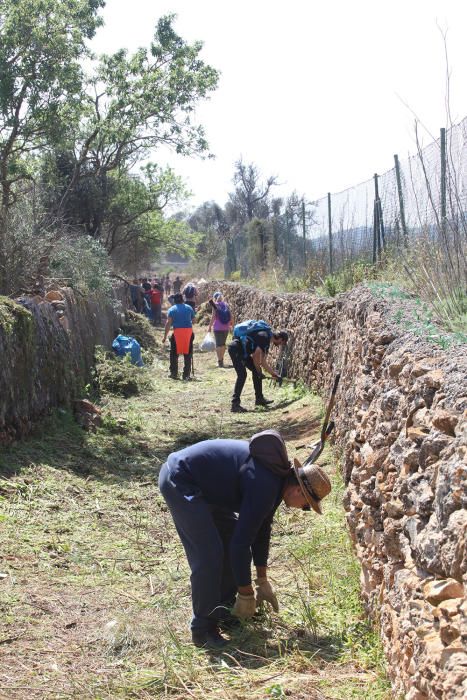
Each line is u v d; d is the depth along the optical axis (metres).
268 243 25.39
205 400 13.85
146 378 14.65
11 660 4.41
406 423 4.18
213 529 4.69
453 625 2.88
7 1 16.31
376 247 13.62
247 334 12.71
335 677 4.24
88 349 13.56
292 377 14.17
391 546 4.11
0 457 7.95
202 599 4.68
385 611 4.21
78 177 22.11
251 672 4.34
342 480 7.73
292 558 6.12
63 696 4.05
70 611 5.12
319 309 11.96
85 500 7.57
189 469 4.72
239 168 56.69
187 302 17.58
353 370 7.75
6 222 12.35
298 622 4.95
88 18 16.69
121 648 4.67
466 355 4.20
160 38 20.23
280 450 4.61
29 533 6.43
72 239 15.41
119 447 9.84
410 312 6.57
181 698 4.10
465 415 3.35
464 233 7.14
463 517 2.99
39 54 16.44
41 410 9.50
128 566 6.00
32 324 9.01
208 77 20.41
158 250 34.31
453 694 2.67
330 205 17.22
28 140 18.02
